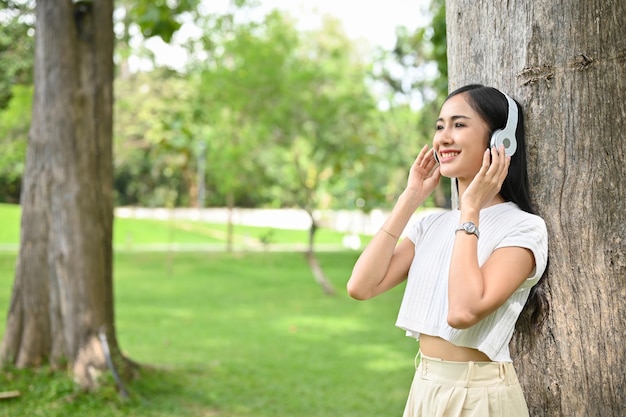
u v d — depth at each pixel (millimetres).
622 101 2254
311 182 18000
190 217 38531
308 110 15648
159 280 18109
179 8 8359
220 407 6621
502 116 2113
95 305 6566
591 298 2250
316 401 6980
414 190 2289
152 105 18516
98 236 6672
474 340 2029
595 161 2256
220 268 20859
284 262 22594
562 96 2287
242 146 16672
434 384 2062
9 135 16609
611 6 2266
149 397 6695
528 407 2352
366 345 10227
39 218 6641
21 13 9141
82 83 6676
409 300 2160
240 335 10797
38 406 6008
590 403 2254
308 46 21812
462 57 2531
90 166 6680
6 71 10078
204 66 15820
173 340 10211
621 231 2232
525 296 2092
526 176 2264
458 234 1967
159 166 25125
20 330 6605
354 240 27531
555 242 2295
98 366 6430
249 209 42688
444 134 2139
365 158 16875
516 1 2363
